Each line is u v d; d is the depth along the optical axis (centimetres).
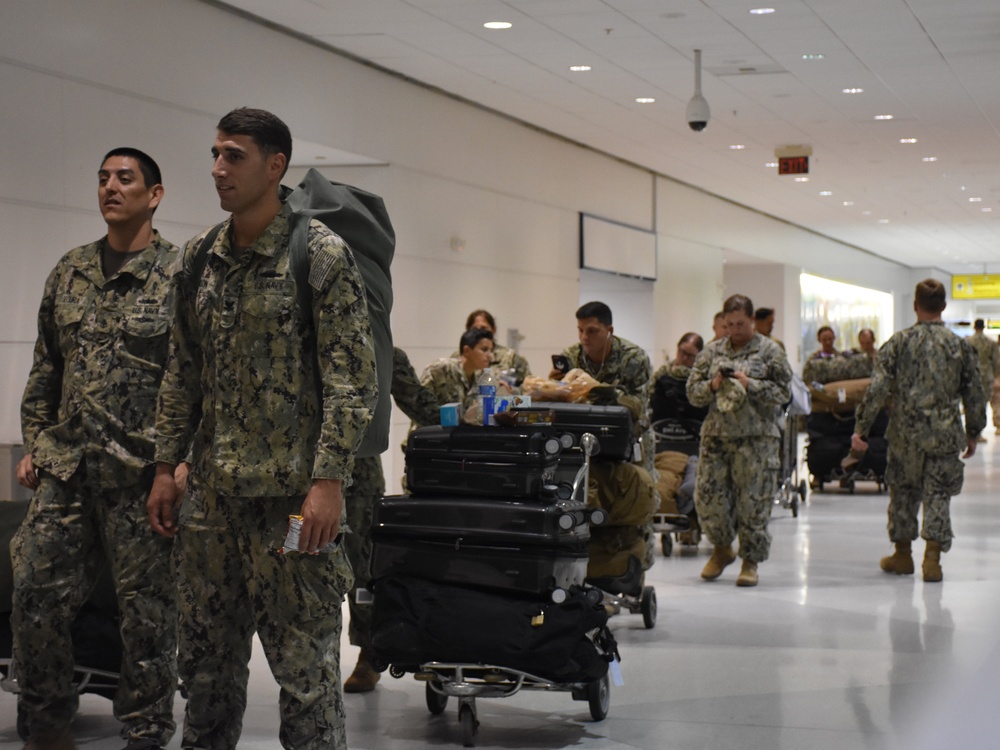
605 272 1766
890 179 2038
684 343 949
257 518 290
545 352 1580
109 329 369
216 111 953
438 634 398
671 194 2053
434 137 1298
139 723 366
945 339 754
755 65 1178
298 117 1060
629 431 524
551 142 1592
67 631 369
